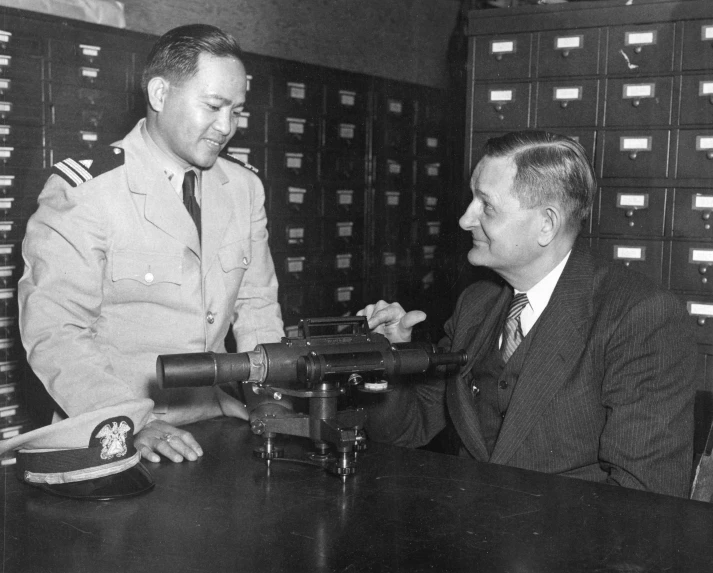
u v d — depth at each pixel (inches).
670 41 110.0
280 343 55.9
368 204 192.4
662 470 62.4
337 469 56.1
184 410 77.4
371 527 47.9
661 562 43.7
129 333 74.8
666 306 67.4
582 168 68.3
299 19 202.4
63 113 131.7
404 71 238.5
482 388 74.8
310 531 47.3
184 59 69.0
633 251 116.3
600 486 55.6
